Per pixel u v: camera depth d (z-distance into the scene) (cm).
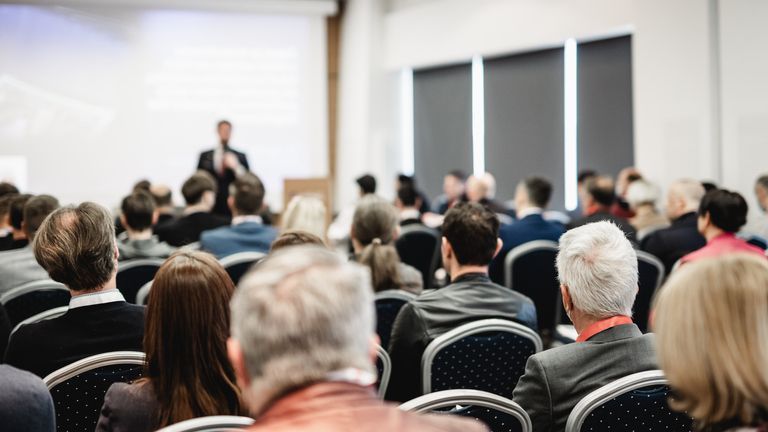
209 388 185
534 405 200
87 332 231
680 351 130
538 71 948
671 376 132
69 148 1002
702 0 717
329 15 1099
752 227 586
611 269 204
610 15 805
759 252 376
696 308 129
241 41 1056
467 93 1031
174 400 182
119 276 412
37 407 174
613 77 867
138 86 1023
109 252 235
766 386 123
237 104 1057
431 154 1086
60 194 1000
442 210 909
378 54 1081
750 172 683
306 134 1080
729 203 375
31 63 989
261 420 105
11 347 232
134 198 438
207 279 187
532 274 468
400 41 1059
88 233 232
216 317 186
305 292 108
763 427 126
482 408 182
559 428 197
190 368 184
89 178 1009
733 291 128
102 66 1011
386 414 106
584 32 836
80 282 233
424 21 1022
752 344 125
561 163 931
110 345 231
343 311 108
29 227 392
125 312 236
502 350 265
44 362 227
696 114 725
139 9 1020
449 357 260
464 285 284
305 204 469
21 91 986
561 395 197
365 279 114
